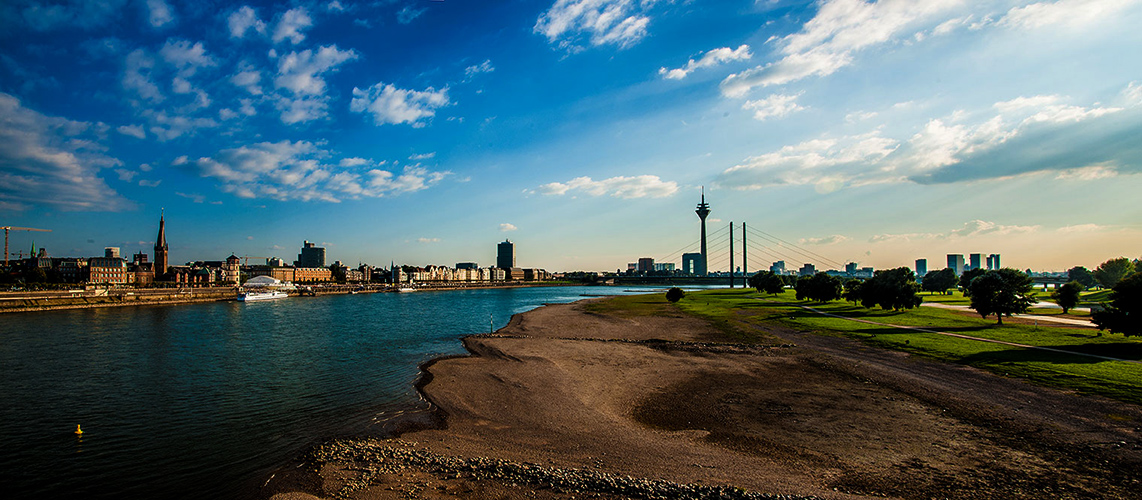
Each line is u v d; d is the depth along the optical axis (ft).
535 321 255.91
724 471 62.80
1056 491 55.98
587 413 89.40
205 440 79.77
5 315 318.86
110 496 61.21
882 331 182.39
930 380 106.73
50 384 118.62
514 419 86.89
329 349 171.42
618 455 69.00
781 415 85.97
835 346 156.04
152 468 69.00
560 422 84.58
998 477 59.57
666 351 154.10
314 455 69.82
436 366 133.80
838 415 85.20
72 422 89.56
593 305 386.73
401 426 84.43
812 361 132.77
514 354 151.23
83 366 141.28
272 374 128.47
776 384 108.17
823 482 59.11
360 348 173.47
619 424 82.94
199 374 129.18
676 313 291.79
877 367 122.01
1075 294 224.74
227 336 210.79
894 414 84.84
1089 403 86.22
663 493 56.49
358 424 86.28
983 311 193.36
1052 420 78.64
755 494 55.83
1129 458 63.98
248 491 61.21
